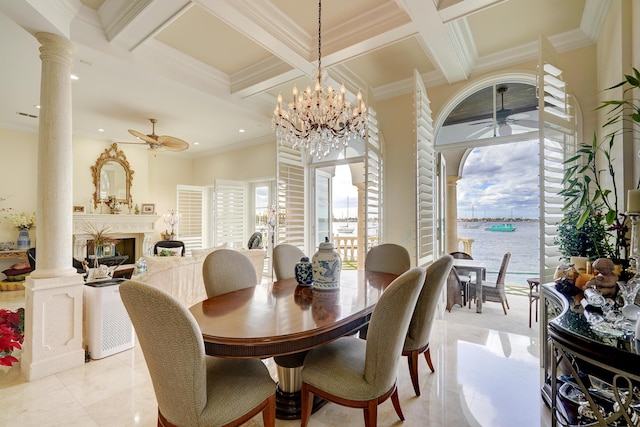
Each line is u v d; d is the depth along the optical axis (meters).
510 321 3.98
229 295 2.23
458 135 4.11
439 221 4.36
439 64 3.52
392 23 2.81
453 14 2.58
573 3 2.78
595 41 3.12
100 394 2.29
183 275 3.55
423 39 2.98
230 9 2.56
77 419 2.00
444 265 2.20
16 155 5.80
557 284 2.19
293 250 3.13
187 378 1.32
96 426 1.93
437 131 4.22
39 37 2.57
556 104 2.82
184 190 7.58
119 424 1.95
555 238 2.74
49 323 2.59
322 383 1.68
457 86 3.95
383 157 4.33
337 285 2.38
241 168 7.16
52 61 2.61
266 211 7.04
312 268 2.44
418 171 3.29
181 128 5.92
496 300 4.24
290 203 5.20
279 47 3.06
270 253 6.66
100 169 6.65
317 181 5.74
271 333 1.51
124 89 4.12
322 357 1.80
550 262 2.66
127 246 7.26
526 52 3.46
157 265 3.33
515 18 2.98
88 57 2.98
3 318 1.12
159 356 1.31
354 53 3.18
